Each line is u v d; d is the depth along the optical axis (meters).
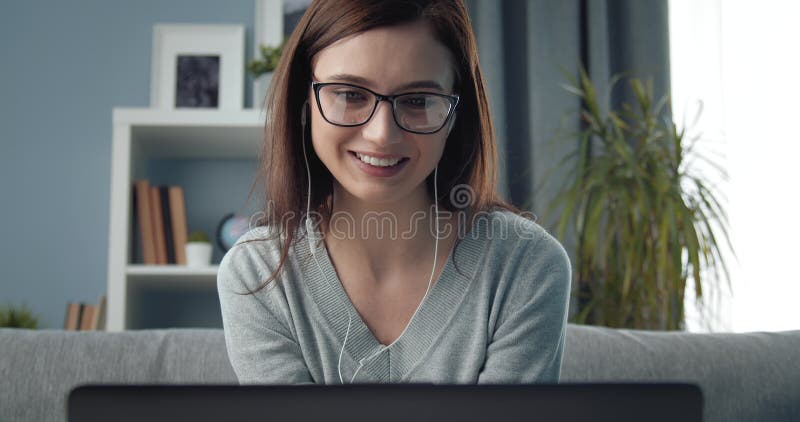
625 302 2.52
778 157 3.04
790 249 3.00
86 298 3.09
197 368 1.38
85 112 3.17
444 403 0.60
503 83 3.14
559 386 0.61
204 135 2.83
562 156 3.04
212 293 3.14
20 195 3.12
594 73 3.09
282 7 3.21
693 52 3.16
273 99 1.12
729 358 1.44
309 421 0.60
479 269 1.13
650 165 2.62
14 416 1.31
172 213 2.81
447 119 0.96
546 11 3.15
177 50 3.15
